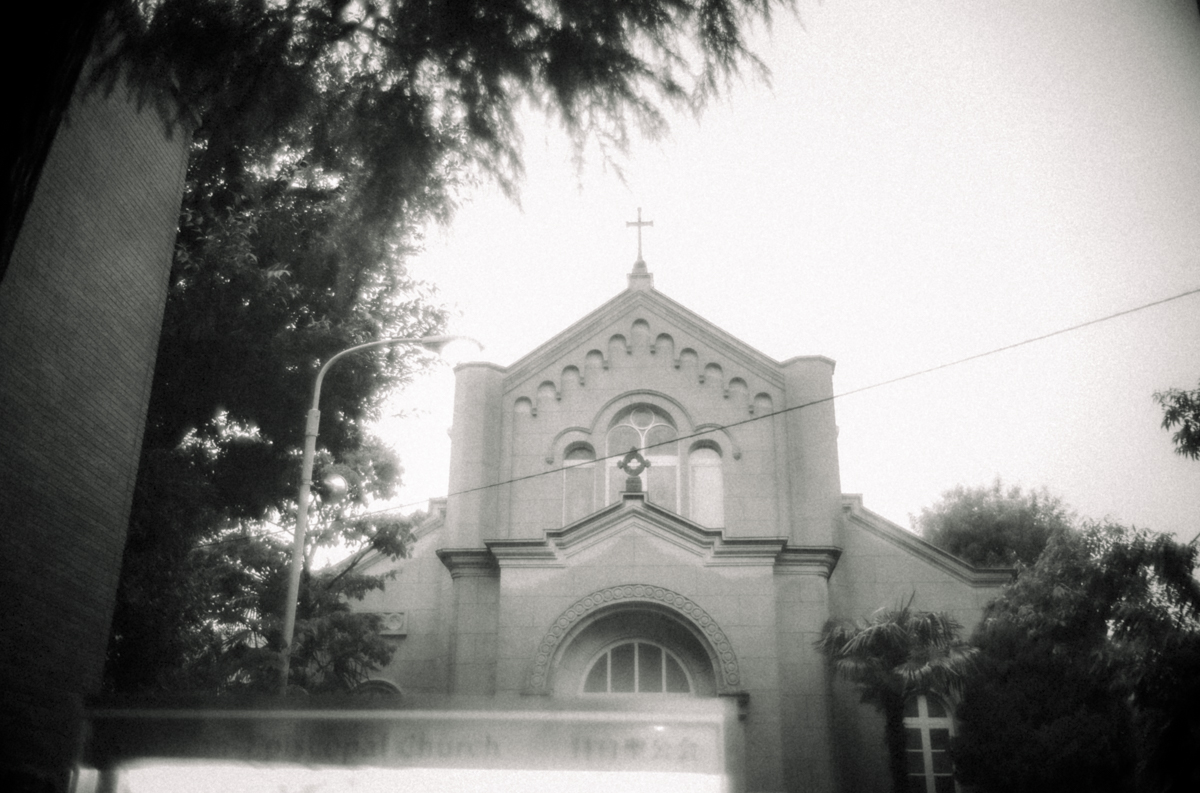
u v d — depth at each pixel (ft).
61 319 42.70
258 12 30.09
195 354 66.28
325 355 70.03
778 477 86.22
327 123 31.91
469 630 80.18
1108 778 63.62
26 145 17.56
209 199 58.70
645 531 76.79
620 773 20.67
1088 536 48.98
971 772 68.54
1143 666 40.40
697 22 29.48
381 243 37.11
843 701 77.66
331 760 20.80
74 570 43.45
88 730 21.34
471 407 88.94
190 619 69.10
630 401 89.71
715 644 73.41
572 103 30.86
